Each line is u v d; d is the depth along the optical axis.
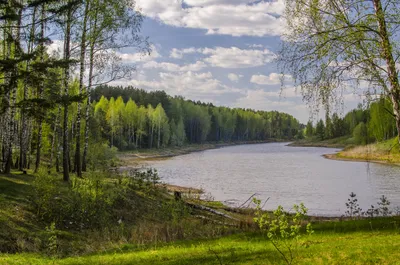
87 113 26.14
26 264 9.13
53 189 15.36
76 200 16.16
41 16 20.09
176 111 119.25
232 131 154.12
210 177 43.59
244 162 64.94
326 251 9.36
